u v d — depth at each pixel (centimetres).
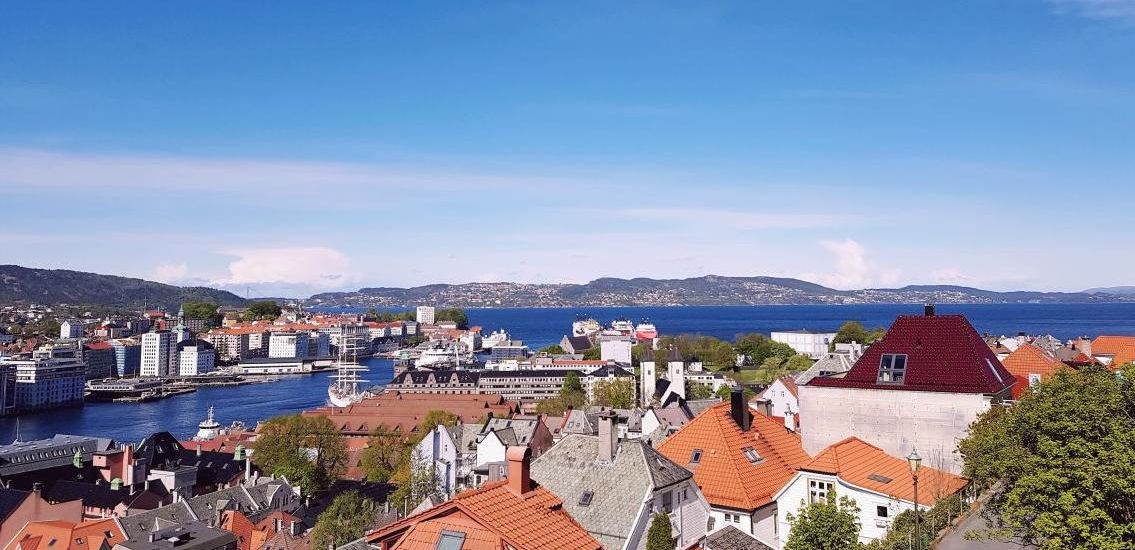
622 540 5706
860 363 8500
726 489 7094
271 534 13562
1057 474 4544
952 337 8150
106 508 15788
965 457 7181
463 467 16025
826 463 7150
